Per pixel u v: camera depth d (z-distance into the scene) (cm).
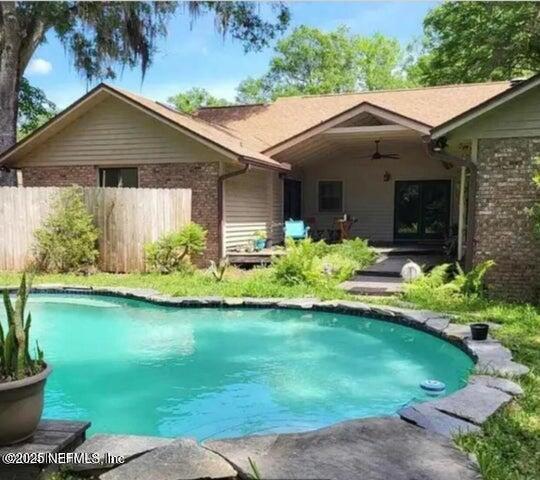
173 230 1235
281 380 594
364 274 1147
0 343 329
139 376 613
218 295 936
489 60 2136
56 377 611
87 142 1397
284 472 291
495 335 643
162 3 1598
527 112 875
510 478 302
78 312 941
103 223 1254
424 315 752
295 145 1377
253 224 1495
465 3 2216
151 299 929
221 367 642
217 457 315
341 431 354
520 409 410
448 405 403
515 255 900
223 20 1683
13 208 1241
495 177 902
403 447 327
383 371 623
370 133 1321
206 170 1301
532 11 1895
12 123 1616
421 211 1728
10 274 1205
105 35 1633
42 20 1590
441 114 1472
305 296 916
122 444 338
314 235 1703
